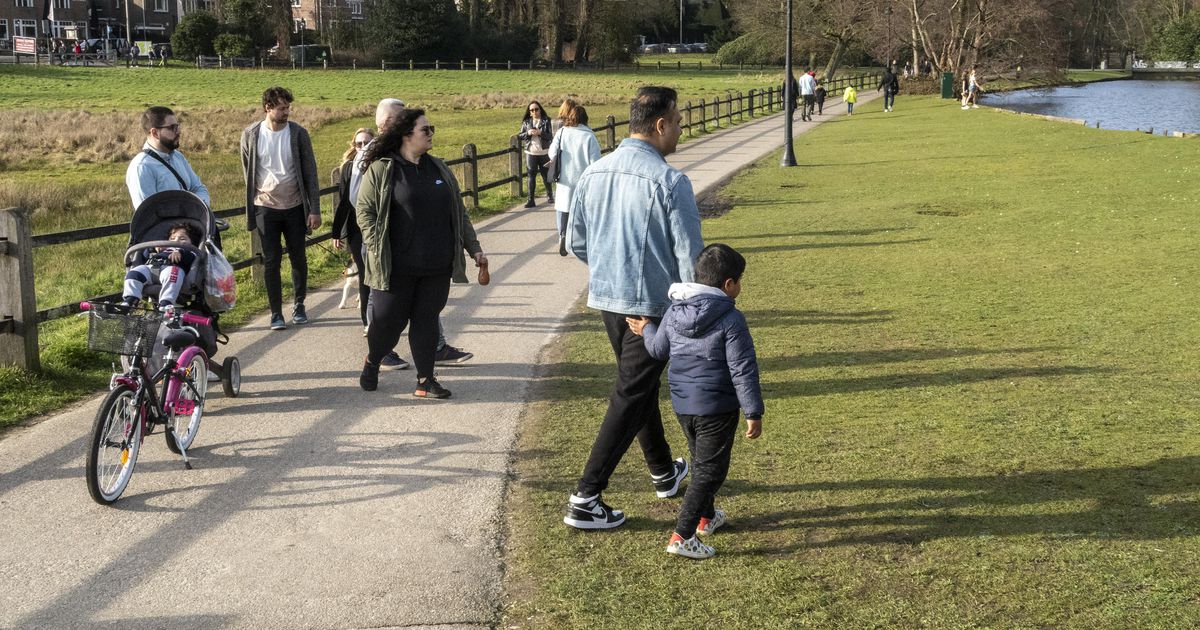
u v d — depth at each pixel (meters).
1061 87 73.25
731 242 12.20
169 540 4.30
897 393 6.07
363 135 7.34
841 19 64.25
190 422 5.49
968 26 52.69
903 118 34.72
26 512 4.59
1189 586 3.61
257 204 8.02
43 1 87.06
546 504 4.60
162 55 77.62
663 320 4.00
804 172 19.86
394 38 82.31
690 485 3.97
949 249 11.05
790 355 7.06
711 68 91.56
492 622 3.59
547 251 12.09
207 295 5.79
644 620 3.53
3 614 3.69
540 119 16.23
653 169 4.06
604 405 6.08
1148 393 5.88
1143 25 92.69
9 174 24.62
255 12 80.88
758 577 3.82
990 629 3.39
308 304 9.30
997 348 7.03
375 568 4.02
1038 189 15.52
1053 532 4.08
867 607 3.57
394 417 5.93
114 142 29.80
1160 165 17.36
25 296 6.46
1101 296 8.50
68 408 6.19
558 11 87.62
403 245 5.96
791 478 4.77
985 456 4.95
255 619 3.64
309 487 4.88
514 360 7.21
